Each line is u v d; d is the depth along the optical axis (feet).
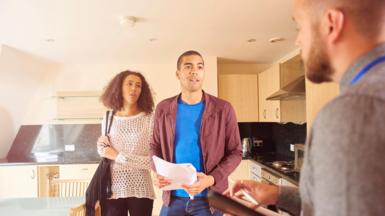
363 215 1.21
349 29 1.52
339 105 1.36
